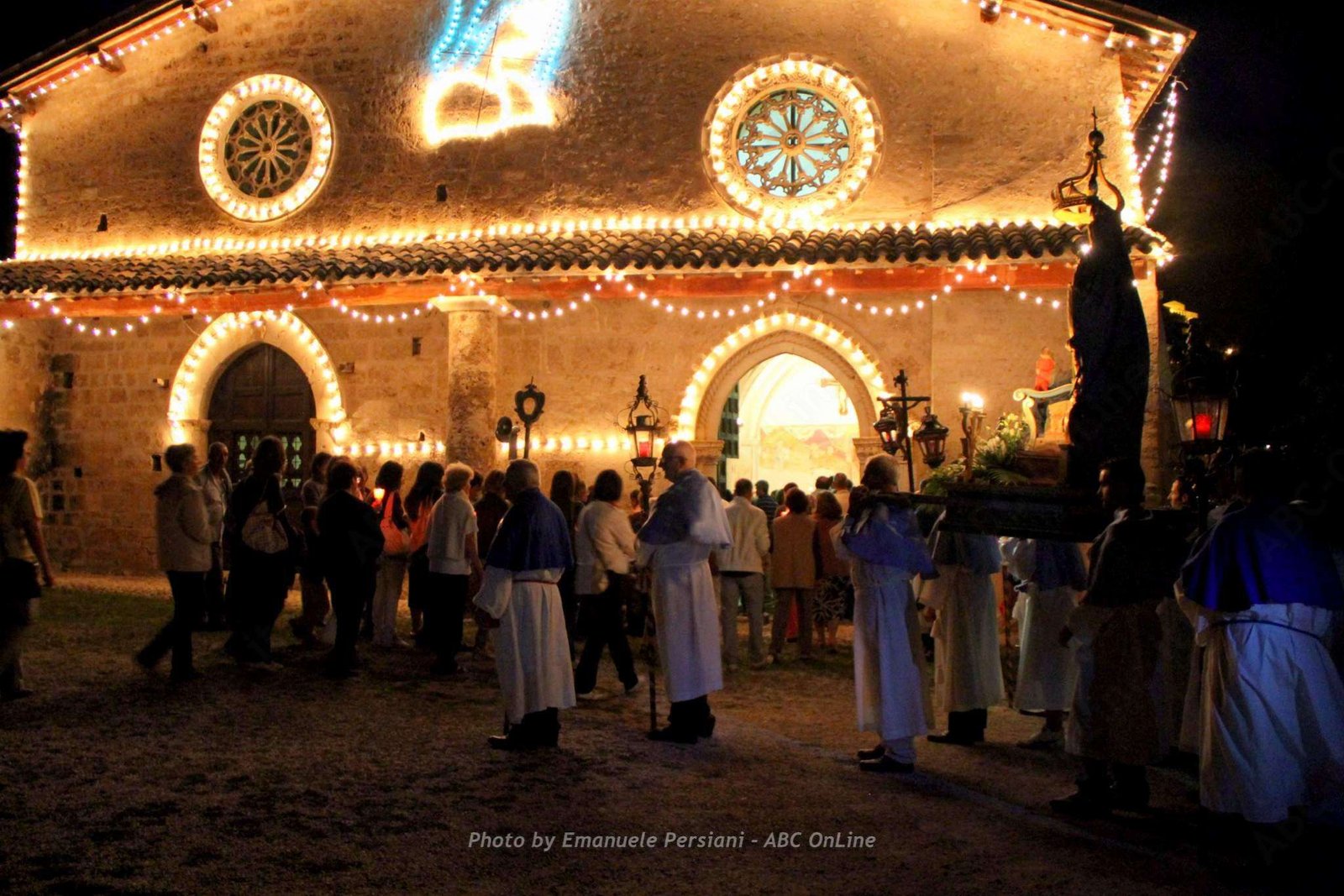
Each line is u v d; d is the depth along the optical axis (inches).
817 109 599.8
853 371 579.5
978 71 582.6
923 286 536.1
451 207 633.0
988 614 307.4
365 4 657.0
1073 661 299.3
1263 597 198.1
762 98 605.3
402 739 284.0
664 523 293.4
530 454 609.9
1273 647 200.7
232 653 370.9
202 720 296.2
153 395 667.4
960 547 304.8
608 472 359.6
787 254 525.0
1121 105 568.4
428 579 390.6
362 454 636.7
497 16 638.5
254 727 290.8
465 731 294.5
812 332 583.2
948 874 196.4
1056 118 573.9
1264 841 198.1
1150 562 230.2
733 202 600.7
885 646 267.7
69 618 465.4
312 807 226.4
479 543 421.1
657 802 236.8
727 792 246.1
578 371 609.0
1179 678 286.8
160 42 684.7
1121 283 289.6
